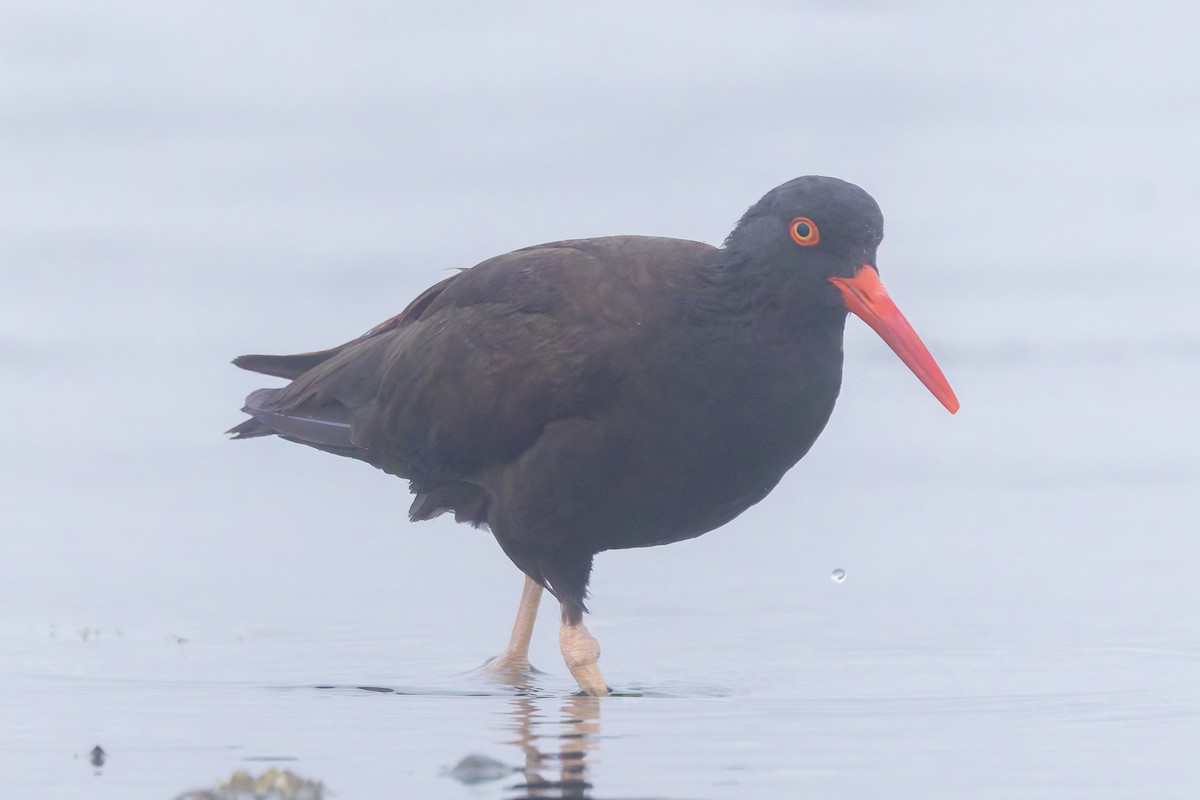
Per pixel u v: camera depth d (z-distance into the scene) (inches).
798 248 387.5
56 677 410.0
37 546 575.5
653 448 393.7
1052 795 289.7
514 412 408.8
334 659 443.2
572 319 399.9
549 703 382.9
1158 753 319.0
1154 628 454.3
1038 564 540.7
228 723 353.7
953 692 386.9
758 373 389.4
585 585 419.8
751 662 432.5
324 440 465.4
